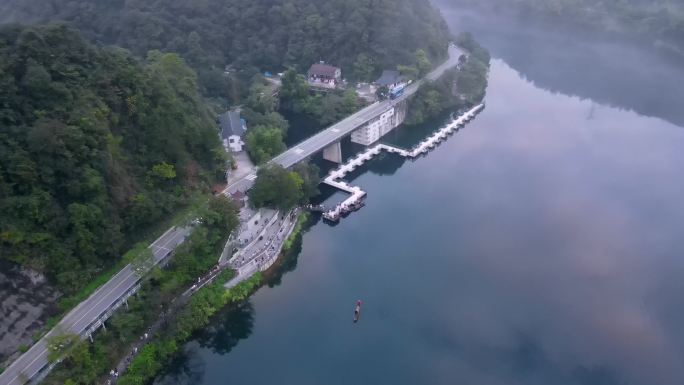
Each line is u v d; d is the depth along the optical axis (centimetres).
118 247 10569
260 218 13312
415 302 11981
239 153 16112
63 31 11294
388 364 10538
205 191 13175
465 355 10706
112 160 10750
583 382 10188
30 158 9494
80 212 9769
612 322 11494
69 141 9888
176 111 12912
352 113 19438
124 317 9719
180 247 10950
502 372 10356
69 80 10825
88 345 9144
